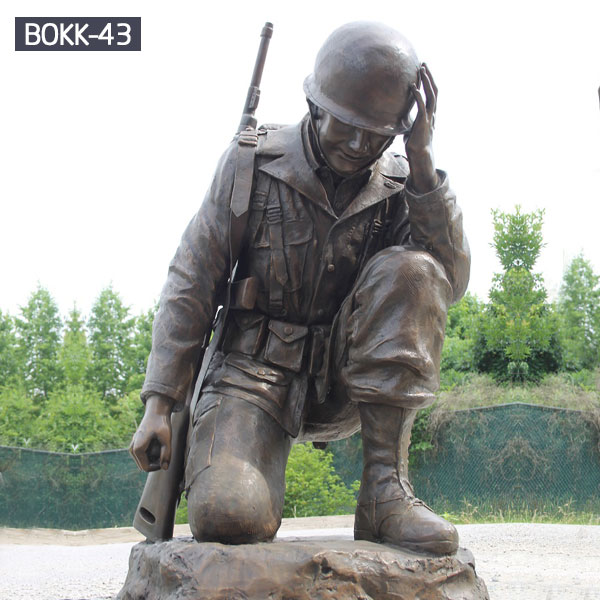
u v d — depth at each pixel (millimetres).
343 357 3355
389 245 3514
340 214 3418
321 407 3582
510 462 12562
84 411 18000
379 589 2812
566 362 16281
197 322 3357
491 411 12750
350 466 12766
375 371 3189
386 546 3098
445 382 16422
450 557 3008
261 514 2988
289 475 11516
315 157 3371
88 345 23203
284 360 3412
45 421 20203
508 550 6359
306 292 3451
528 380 16297
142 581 3051
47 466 13352
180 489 3426
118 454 13469
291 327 3459
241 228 3371
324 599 2727
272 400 3324
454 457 12727
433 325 3182
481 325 17438
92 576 5613
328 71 3164
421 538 3041
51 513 13219
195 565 2770
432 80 3213
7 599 4598
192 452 3182
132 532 10828
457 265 3344
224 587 2697
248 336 3449
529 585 4570
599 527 7973
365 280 3234
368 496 3270
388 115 3121
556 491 12445
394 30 3215
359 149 3152
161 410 3230
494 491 12539
